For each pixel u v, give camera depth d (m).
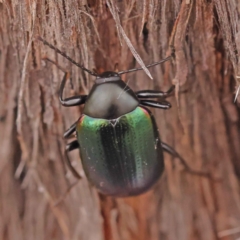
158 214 0.14
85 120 0.12
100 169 0.13
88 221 0.14
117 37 0.13
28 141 0.13
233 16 0.12
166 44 0.13
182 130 0.13
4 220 0.14
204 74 0.13
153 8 0.12
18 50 0.13
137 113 0.12
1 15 0.13
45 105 0.13
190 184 0.14
